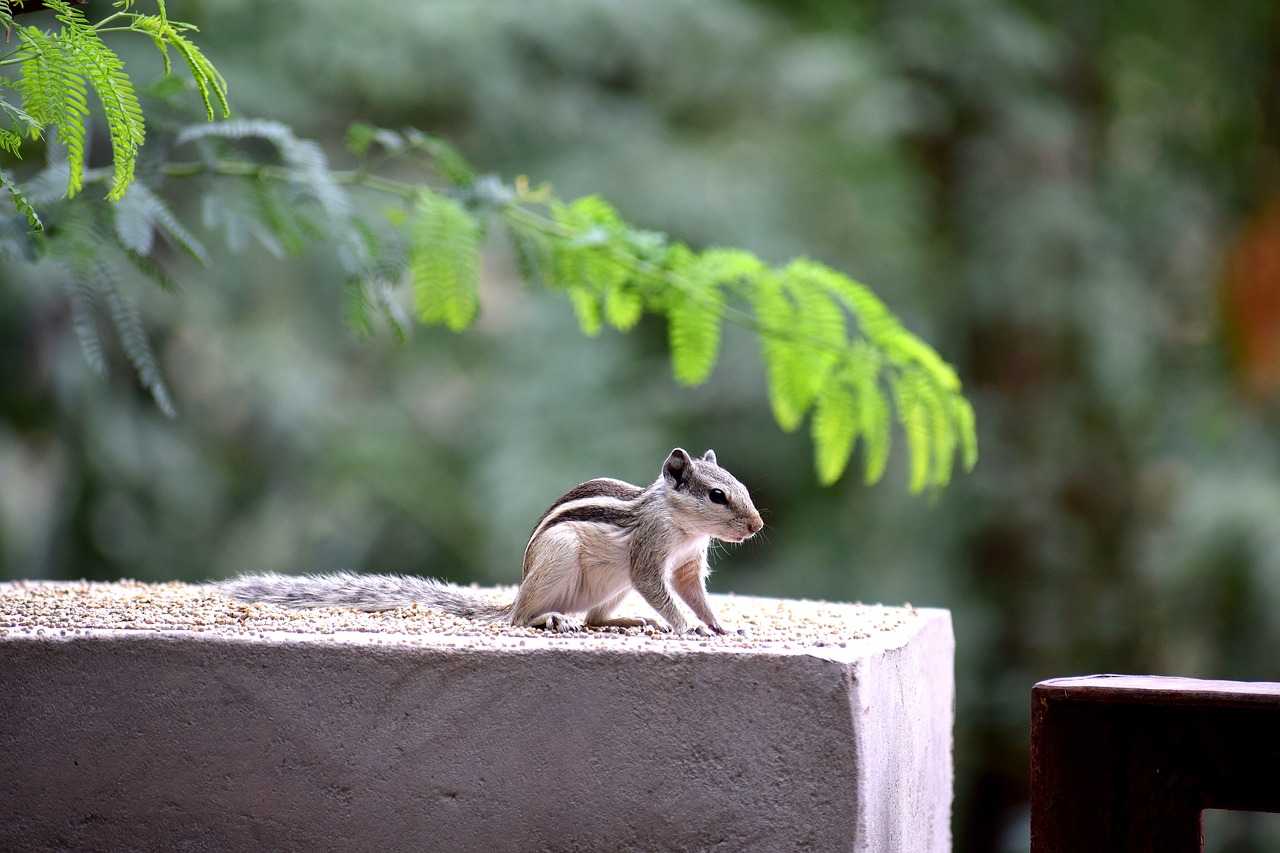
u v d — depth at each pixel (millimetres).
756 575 12570
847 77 12055
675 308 6473
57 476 11891
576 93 12875
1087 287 12281
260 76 11727
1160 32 13219
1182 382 12711
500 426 12844
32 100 3779
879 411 6457
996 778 11945
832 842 3504
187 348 12812
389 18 11898
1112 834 3621
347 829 3707
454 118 12945
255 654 3738
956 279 12820
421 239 5918
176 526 12133
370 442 13484
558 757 3627
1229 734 3518
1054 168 13008
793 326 6477
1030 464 12344
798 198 12742
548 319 12922
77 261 5043
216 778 3748
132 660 3773
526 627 4414
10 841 3795
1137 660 12078
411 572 13688
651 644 3676
